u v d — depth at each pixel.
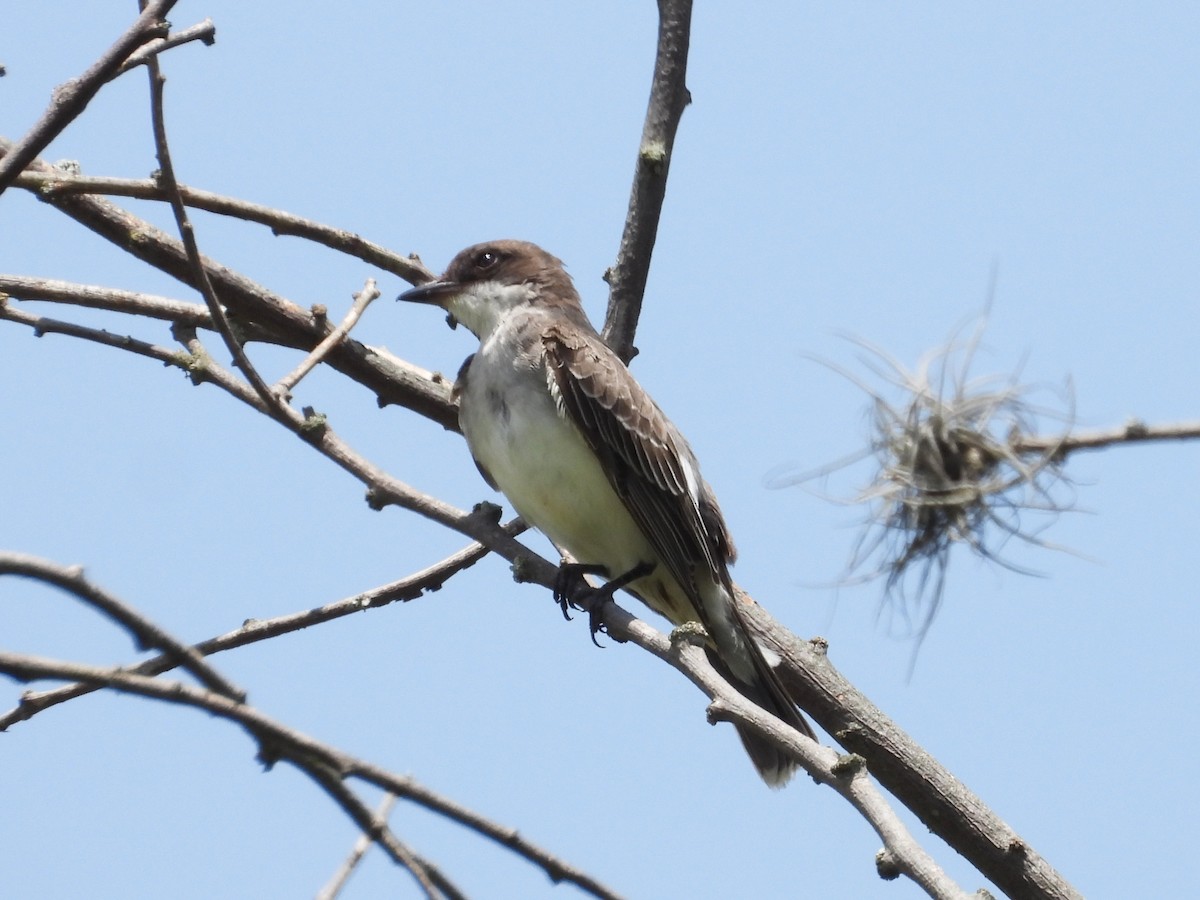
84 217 10.90
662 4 10.84
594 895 5.69
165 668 8.48
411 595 10.09
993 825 9.78
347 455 9.30
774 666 10.22
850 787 6.72
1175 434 9.48
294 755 5.43
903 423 10.00
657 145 10.82
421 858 5.57
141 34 8.11
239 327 11.39
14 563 5.18
